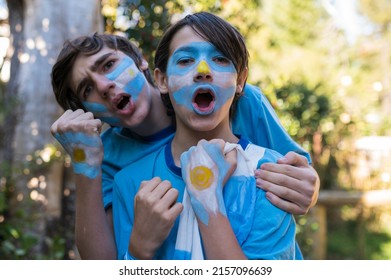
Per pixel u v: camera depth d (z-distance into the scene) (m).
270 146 1.89
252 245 1.43
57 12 3.76
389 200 5.25
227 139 1.64
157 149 1.79
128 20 4.42
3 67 4.27
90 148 1.68
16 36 4.02
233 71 1.55
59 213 3.63
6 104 3.88
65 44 1.89
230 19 4.76
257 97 1.90
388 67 12.03
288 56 9.18
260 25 5.49
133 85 1.80
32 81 3.74
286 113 6.21
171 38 1.61
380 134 7.61
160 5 4.41
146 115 1.82
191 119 1.53
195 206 1.44
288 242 1.50
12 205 3.61
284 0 10.27
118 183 1.68
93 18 3.83
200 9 4.52
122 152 1.90
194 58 1.54
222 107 1.53
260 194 1.51
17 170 3.57
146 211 1.46
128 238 1.60
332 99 7.13
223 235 1.40
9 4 4.08
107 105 1.80
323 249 5.28
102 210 1.71
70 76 1.83
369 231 7.04
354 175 6.89
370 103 8.08
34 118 3.71
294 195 1.52
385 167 6.66
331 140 6.92
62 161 3.59
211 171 1.46
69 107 1.90
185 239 1.46
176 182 1.57
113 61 1.82
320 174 6.82
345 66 10.24
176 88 1.54
